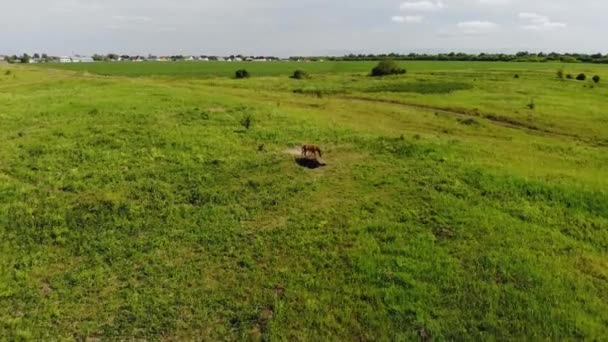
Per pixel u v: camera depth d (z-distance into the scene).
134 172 25.30
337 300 15.52
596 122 46.75
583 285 16.42
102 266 17.27
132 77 97.31
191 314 14.91
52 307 15.05
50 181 23.91
